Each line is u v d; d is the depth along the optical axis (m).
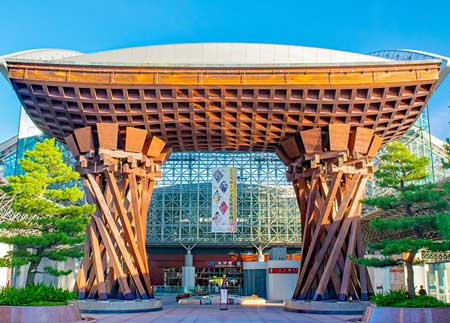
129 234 32.69
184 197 78.81
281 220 77.56
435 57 37.22
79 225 26.27
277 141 35.97
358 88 30.08
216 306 40.50
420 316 20.73
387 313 21.41
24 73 29.80
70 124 33.38
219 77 29.98
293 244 77.81
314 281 32.84
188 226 77.75
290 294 52.09
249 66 29.70
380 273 47.56
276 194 78.00
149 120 32.66
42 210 26.58
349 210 31.84
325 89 30.19
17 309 20.33
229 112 32.00
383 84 29.86
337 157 31.80
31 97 31.05
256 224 77.44
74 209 27.09
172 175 78.56
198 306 40.56
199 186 78.38
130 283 33.41
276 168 77.88
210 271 80.56
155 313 31.45
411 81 29.84
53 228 27.69
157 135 35.03
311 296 32.91
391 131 34.22
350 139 32.72
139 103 31.23
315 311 30.58
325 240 31.81
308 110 31.53
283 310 34.78
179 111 31.75
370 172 32.69
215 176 65.12
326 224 32.19
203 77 29.98
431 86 30.50
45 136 60.56
